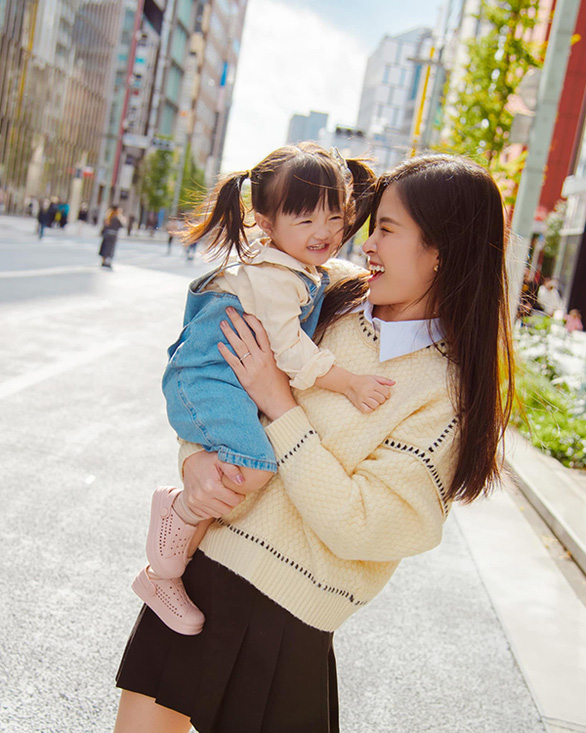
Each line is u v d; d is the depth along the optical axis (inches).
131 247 1658.5
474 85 653.9
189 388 62.9
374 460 58.6
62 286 593.0
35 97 2050.9
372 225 65.8
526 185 378.0
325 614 62.1
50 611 123.0
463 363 59.9
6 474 180.5
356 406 60.3
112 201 2967.5
